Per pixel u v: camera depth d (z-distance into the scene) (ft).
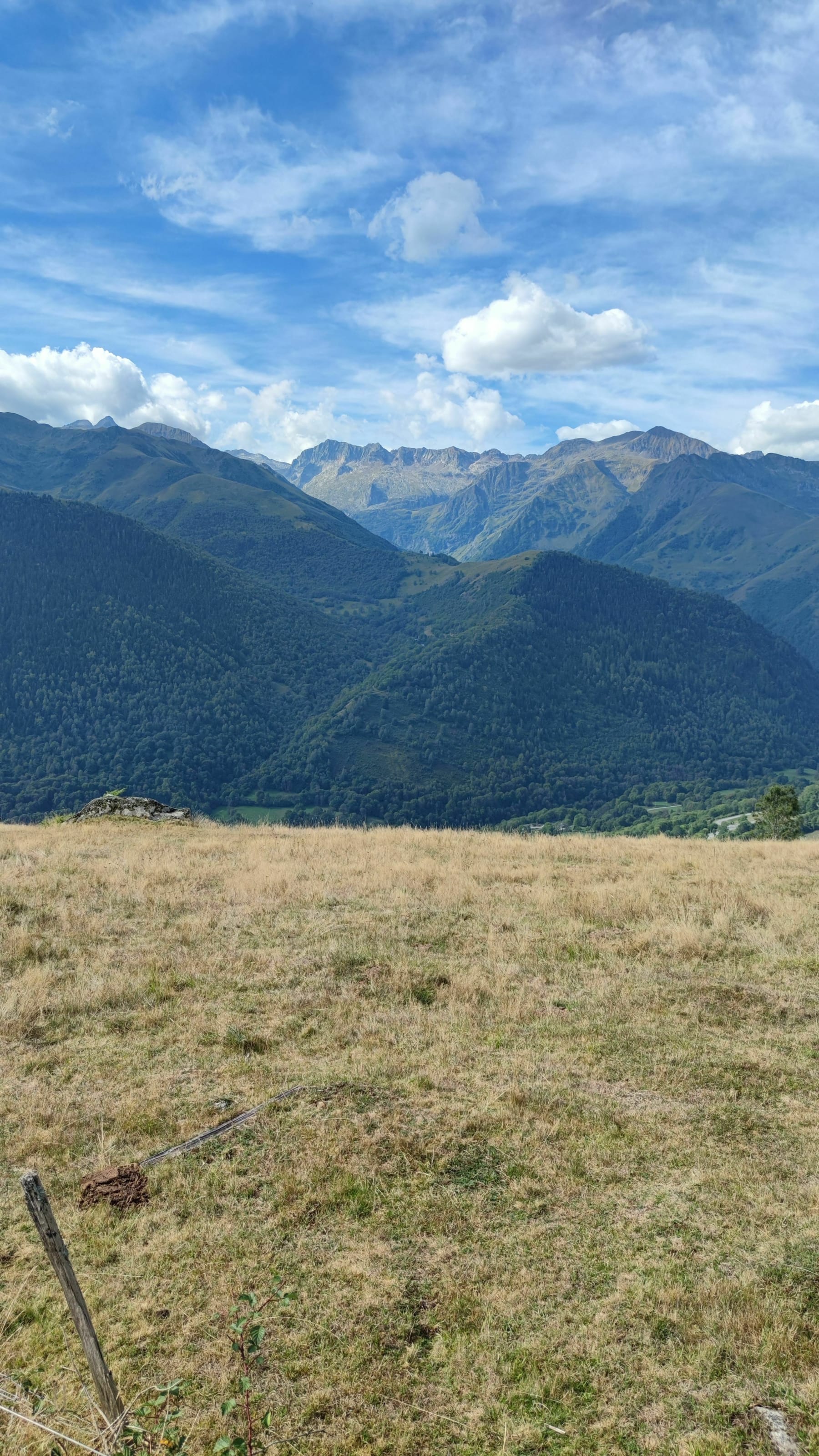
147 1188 19.47
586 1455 12.69
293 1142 21.24
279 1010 30.30
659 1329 15.33
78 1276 16.66
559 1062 26.35
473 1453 12.80
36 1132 21.79
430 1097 23.65
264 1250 17.40
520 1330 15.28
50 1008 30.12
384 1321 15.44
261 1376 14.15
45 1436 13.00
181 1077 25.08
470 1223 18.29
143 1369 14.28
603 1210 18.86
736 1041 27.99
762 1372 14.33
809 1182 19.86
